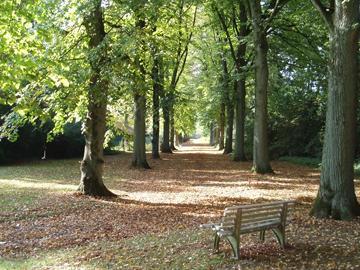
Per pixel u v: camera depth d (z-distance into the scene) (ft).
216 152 143.43
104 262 25.93
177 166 89.45
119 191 55.16
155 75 63.57
